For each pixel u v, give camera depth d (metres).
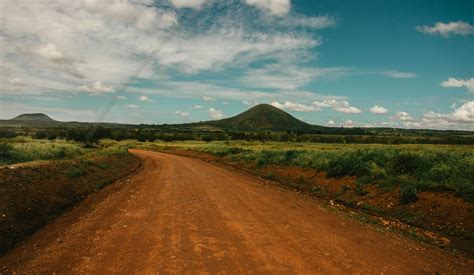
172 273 5.49
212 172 23.77
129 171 24.19
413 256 6.98
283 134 108.75
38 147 25.72
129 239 7.35
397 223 10.99
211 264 5.95
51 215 9.88
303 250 6.88
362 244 7.52
